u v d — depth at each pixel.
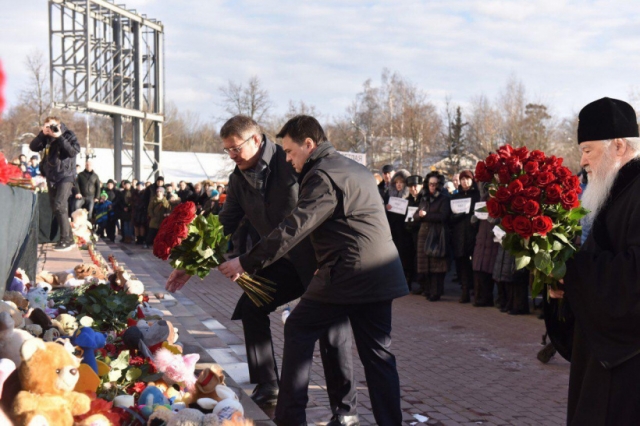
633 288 2.49
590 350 2.65
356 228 3.66
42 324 4.29
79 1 23.97
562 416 5.00
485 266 9.45
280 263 4.49
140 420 3.07
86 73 23.52
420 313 9.30
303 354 3.78
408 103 62.16
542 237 2.69
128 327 4.45
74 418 2.52
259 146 4.41
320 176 3.64
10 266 3.88
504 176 2.78
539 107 58.41
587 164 2.86
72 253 10.13
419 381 5.88
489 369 6.34
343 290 3.68
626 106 2.81
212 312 8.97
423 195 10.45
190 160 44.84
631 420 2.54
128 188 21.83
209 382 3.39
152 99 28.50
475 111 62.69
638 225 2.57
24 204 4.50
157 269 13.85
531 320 8.77
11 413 2.35
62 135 10.47
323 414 4.69
